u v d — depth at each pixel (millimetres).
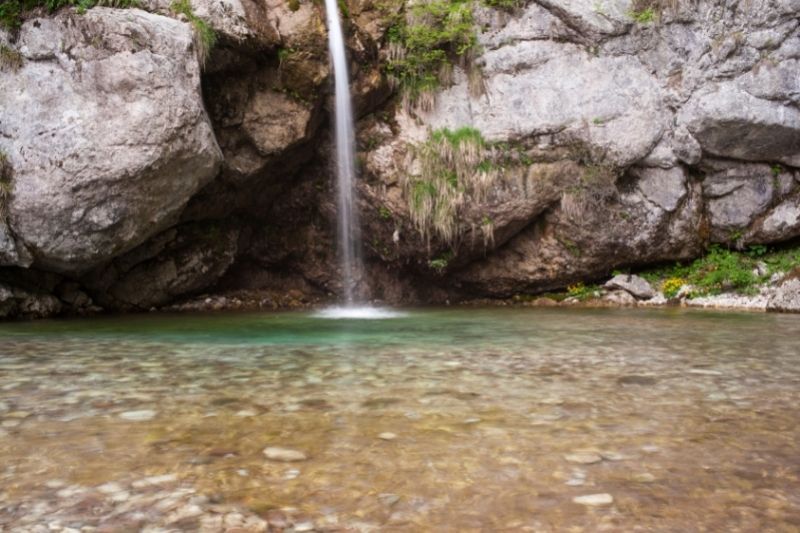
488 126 12461
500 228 12570
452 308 12336
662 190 12477
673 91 12312
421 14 12266
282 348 6426
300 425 3488
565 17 12492
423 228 12406
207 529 2242
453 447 3127
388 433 3350
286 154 11773
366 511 2400
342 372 5016
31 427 3420
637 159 12352
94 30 8773
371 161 12453
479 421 3572
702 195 12805
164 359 5656
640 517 2348
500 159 12391
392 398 4113
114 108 8758
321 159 12664
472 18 12672
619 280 13070
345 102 11961
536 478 2729
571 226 12648
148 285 11758
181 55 9086
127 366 5277
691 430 3414
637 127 12281
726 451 3072
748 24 11773
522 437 3287
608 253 12812
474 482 2686
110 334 7699
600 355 5945
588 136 12297
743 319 9516
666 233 12617
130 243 9570
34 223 8820
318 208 13320
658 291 12852
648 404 3975
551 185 12367
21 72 8836
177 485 2635
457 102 12633
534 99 12461
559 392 4305
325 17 11148
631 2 12367
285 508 2422
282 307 12977
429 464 2893
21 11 8914
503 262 13336
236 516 2348
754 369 5184
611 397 4160
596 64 12508
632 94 12383
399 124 12562
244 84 10938
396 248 13148
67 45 8828
